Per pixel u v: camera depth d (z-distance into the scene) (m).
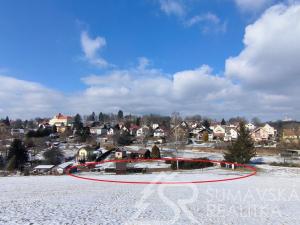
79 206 18.88
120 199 21.41
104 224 14.66
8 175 46.09
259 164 51.31
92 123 171.12
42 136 121.19
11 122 181.88
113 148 88.50
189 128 130.62
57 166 55.09
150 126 143.00
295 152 76.19
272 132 122.88
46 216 16.14
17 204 19.50
